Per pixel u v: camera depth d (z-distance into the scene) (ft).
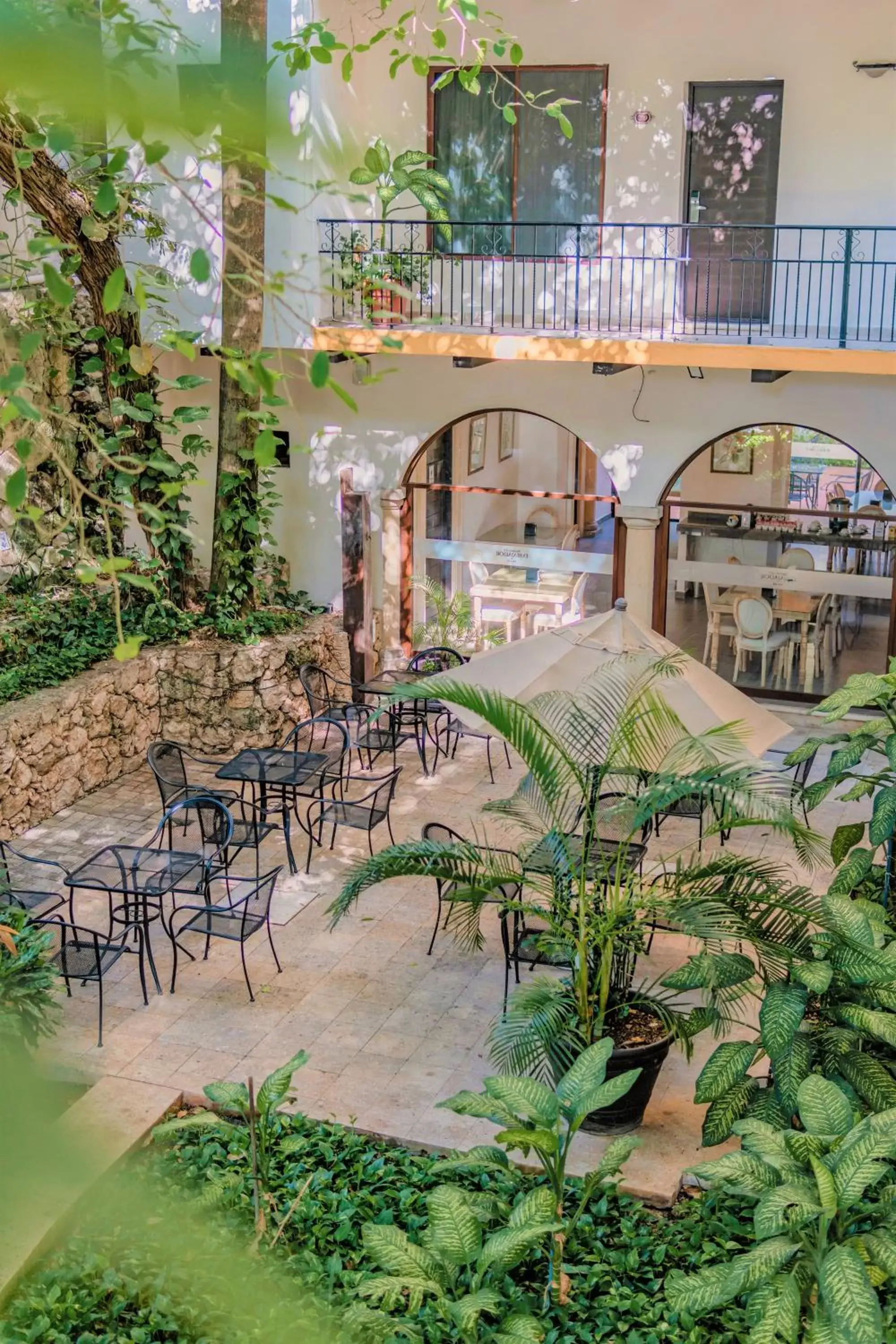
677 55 49.24
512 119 30.32
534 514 54.08
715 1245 23.12
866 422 48.83
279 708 47.11
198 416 44.55
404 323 48.80
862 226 44.14
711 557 52.39
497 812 28.63
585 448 52.75
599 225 44.75
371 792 44.04
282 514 55.72
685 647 53.57
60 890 36.94
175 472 29.19
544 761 25.44
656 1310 21.26
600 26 49.52
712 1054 26.00
